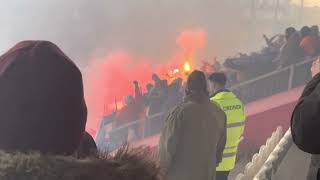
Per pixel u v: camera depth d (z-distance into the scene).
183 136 4.87
